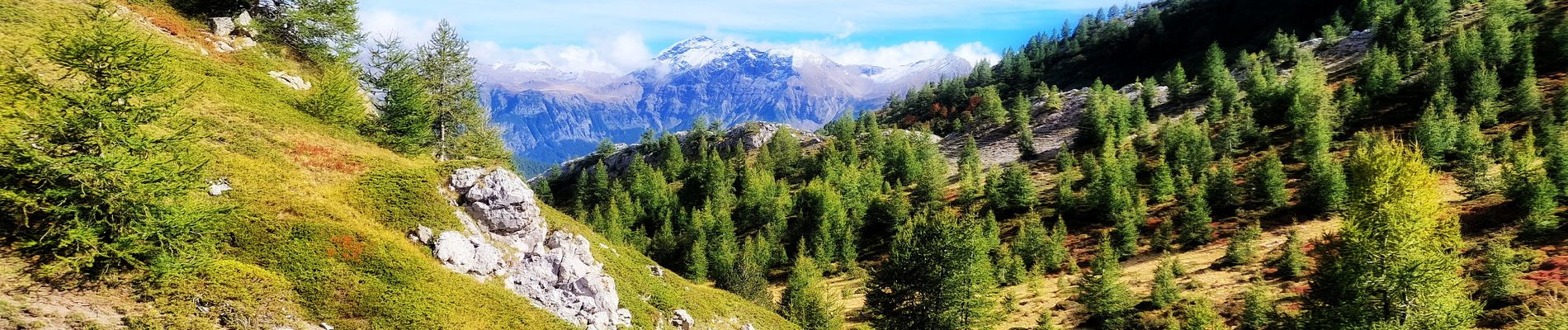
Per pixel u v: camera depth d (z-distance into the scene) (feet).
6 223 70.33
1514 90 290.35
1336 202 229.45
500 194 118.01
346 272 87.10
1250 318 142.61
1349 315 86.07
